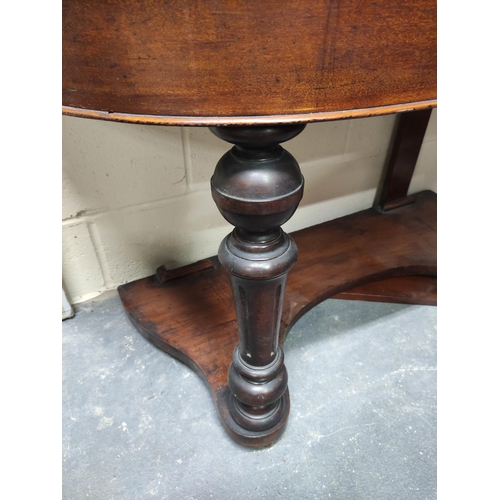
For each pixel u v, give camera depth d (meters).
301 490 0.57
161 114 0.29
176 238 0.86
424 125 0.94
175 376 0.72
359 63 0.29
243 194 0.35
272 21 0.26
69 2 0.26
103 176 0.72
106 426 0.65
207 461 0.60
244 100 0.29
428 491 0.56
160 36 0.26
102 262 0.82
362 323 0.83
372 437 0.63
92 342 0.78
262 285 0.41
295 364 0.74
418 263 0.88
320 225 1.01
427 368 0.74
